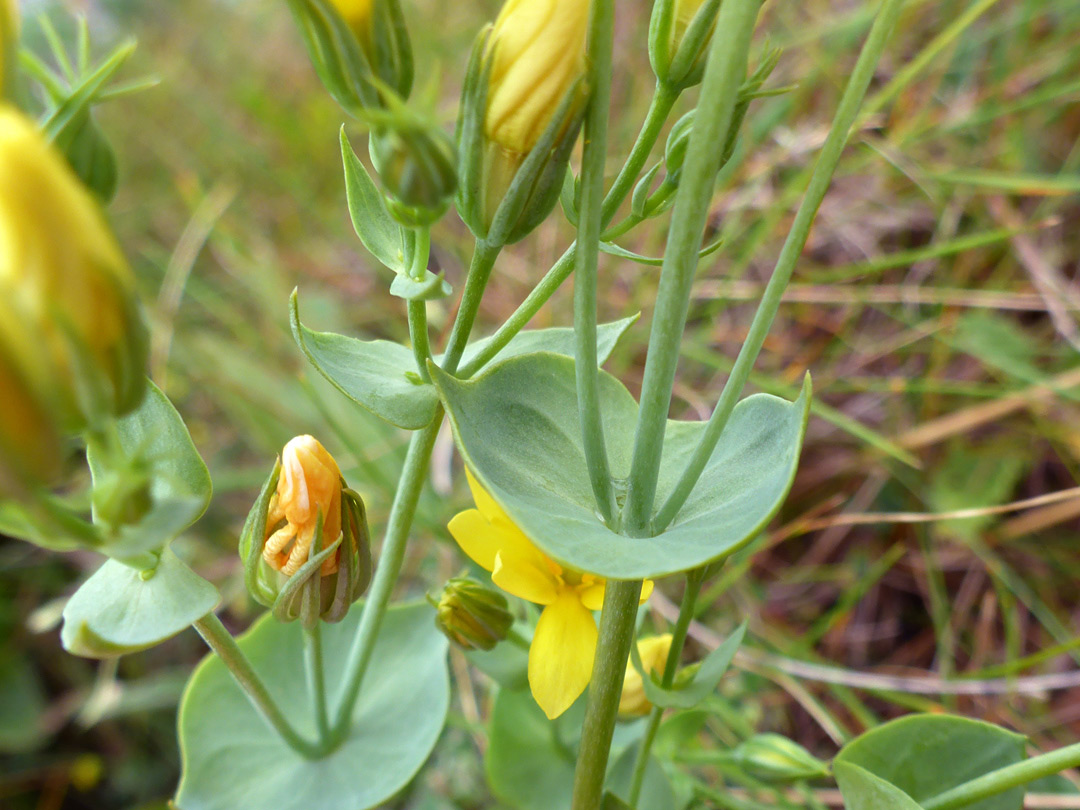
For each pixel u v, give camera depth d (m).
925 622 0.11
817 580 0.11
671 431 0.05
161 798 0.12
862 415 0.12
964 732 0.06
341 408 0.12
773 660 0.09
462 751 0.10
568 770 0.07
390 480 0.11
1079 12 0.13
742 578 0.11
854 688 0.10
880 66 0.14
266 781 0.07
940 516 0.09
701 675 0.06
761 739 0.07
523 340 0.06
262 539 0.05
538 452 0.05
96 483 0.05
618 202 0.05
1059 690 0.10
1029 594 0.10
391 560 0.06
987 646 0.10
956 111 0.13
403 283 0.05
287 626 0.07
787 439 0.05
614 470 0.05
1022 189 0.12
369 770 0.07
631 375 0.12
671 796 0.07
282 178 0.16
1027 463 0.12
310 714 0.07
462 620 0.06
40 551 0.12
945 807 0.06
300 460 0.05
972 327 0.12
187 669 0.12
